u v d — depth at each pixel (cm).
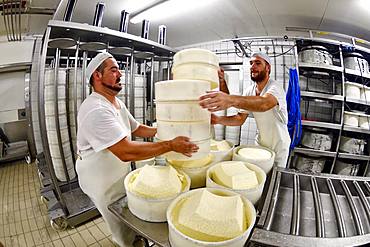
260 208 80
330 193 94
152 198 74
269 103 110
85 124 98
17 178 287
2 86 330
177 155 87
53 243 169
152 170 86
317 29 269
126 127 122
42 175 258
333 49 276
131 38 213
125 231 126
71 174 225
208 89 84
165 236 69
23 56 339
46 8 218
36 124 282
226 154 110
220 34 309
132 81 227
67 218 181
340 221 77
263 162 103
